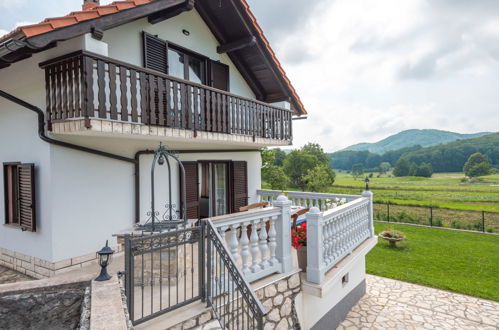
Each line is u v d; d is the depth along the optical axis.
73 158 5.20
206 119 6.46
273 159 23.73
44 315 3.03
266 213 4.21
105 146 5.69
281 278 4.24
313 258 4.54
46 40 3.79
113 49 5.72
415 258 10.12
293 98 10.38
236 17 7.86
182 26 7.45
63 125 4.48
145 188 6.51
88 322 2.28
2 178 6.05
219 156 8.61
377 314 6.21
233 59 9.20
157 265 3.93
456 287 7.51
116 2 4.71
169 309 3.01
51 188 4.90
